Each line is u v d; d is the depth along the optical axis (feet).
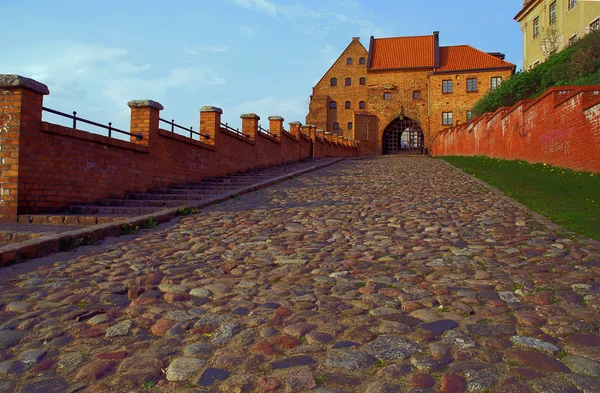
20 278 15.11
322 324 10.77
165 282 14.80
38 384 8.24
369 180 49.98
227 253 19.15
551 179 41.11
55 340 10.15
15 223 25.57
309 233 23.29
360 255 18.17
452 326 10.41
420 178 50.80
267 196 38.32
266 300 12.79
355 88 211.41
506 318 10.82
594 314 10.87
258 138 67.51
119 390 8.00
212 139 52.21
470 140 95.81
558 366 8.36
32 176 27.07
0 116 26.11
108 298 13.12
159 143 40.96
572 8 96.73
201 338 10.18
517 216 25.89
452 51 175.42
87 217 26.12
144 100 39.06
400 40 187.52
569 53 82.48
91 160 32.19
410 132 178.70
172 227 25.41
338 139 139.95
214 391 7.88
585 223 22.47
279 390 7.82
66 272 15.96
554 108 50.80
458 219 25.98
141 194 36.68
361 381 8.03
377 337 9.90
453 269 15.57
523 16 122.93
